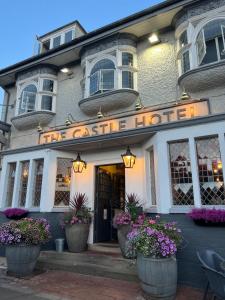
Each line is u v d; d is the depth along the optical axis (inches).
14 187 333.4
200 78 285.1
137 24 341.7
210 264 154.3
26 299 173.9
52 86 426.3
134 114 290.0
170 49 339.9
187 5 311.6
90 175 317.1
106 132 301.6
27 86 434.9
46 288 196.2
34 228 234.4
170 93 320.8
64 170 322.3
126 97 333.4
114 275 218.1
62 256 260.7
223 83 283.3
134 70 352.2
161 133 241.0
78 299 175.0
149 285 168.9
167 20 336.5
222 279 124.3
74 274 232.5
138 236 181.0
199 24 304.5
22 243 228.4
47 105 414.6
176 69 325.7
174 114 265.6
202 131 220.2
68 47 391.5
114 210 338.6
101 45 371.6
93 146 304.5
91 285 202.2
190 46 304.7
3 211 327.0
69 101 403.2
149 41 353.1
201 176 217.5
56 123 401.7
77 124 325.1
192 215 198.8
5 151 356.2
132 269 215.8
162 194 226.2
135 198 266.5
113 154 307.0
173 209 215.8
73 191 317.1
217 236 192.7
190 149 222.2
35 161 329.7
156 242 172.7
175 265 174.7
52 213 296.5
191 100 260.1
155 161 244.2
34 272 238.8
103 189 329.1
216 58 288.8
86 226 278.8
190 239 202.7
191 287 192.5
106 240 315.0
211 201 208.7
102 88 352.2
